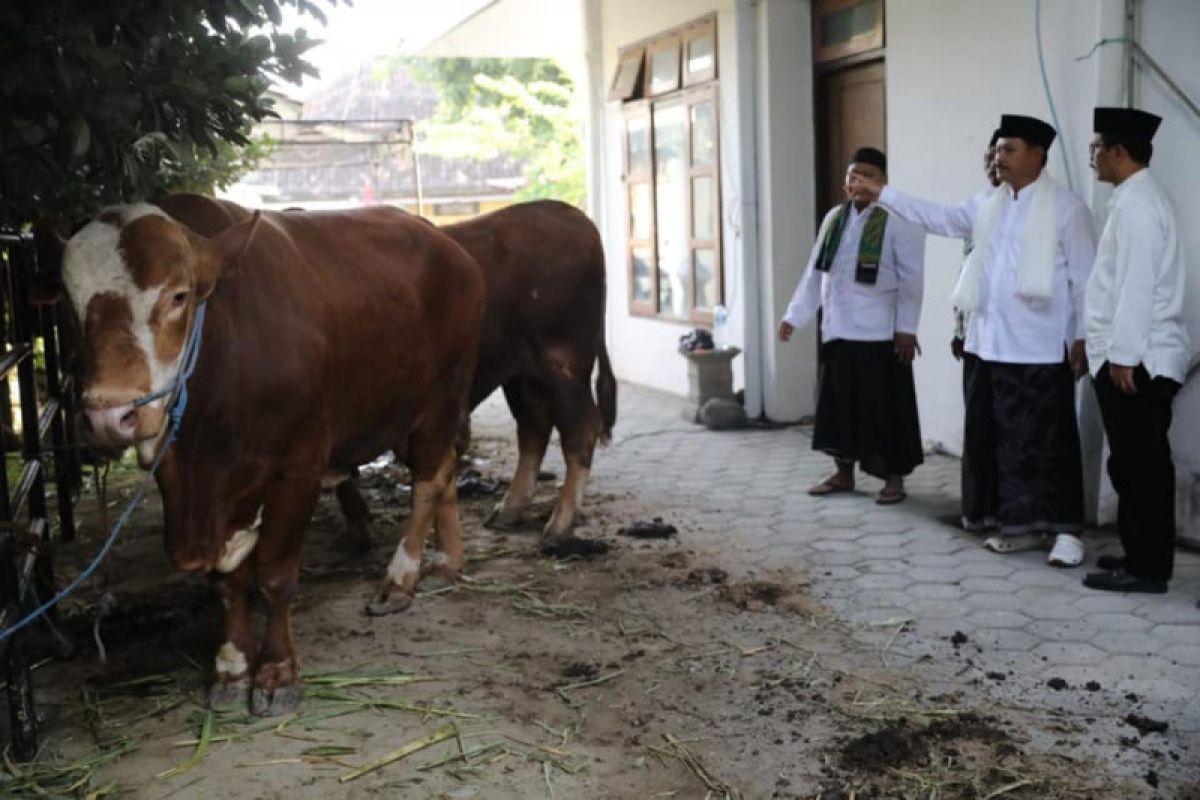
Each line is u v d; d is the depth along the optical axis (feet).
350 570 17.40
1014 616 14.97
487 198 75.46
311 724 12.05
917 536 18.60
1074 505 16.81
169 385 9.93
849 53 26.08
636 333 36.55
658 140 33.99
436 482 15.87
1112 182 15.43
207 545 11.29
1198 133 16.72
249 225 10.66
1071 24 18.80
